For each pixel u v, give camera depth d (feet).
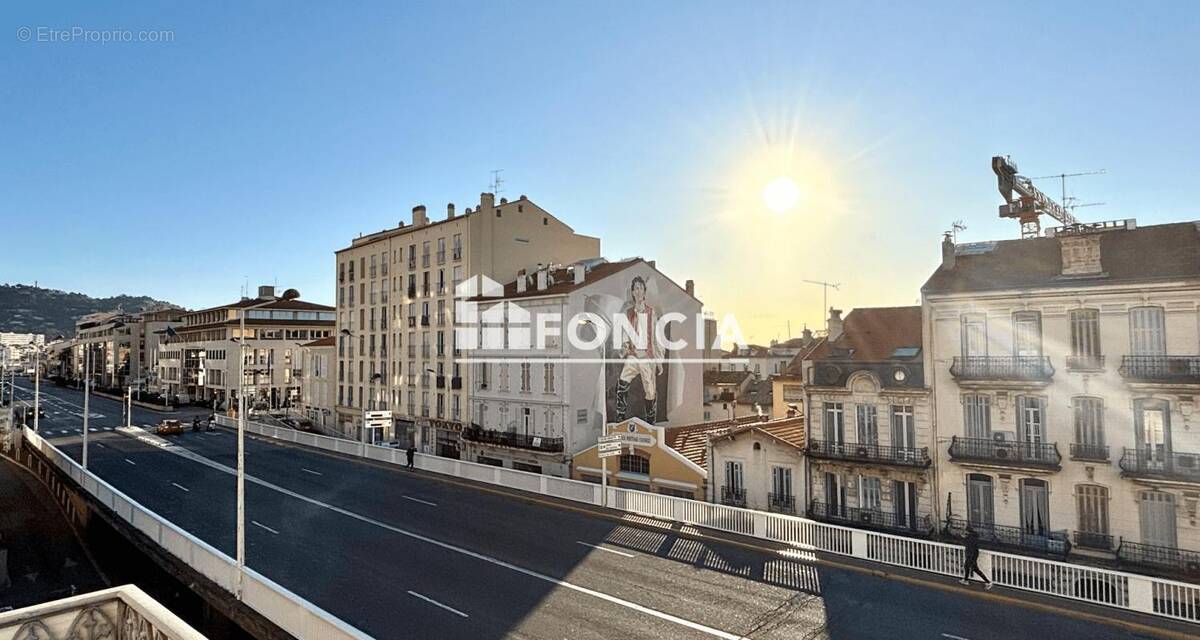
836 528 77.41
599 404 143.13
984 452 84.53
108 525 90.48
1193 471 71.77
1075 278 82.17
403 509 102.58
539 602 63.46
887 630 56.80
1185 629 55.52
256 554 78.28
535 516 97.91
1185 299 74.59
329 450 167.02
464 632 56.59
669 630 57.16
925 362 90.02
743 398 191.83
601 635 56.13
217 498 109.91
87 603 26.63
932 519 87.40
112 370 397.19
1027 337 84.58
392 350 192.03
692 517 91.09
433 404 174.70
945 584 66.59
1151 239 83.10
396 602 63.36
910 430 90.68
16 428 182.80
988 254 95.35
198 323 342.85
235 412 263.70
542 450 138.21
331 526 91.71
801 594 65.36
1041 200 127.34
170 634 23.76
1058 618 58.85
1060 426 80.79
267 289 337.93
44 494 124.77
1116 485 76.28
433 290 176.55
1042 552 78.23
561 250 184.44
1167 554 72.38
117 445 175.83
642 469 119.65
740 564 74.74
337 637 48.11
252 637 58.70
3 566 85.76
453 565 74.54
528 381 146.72
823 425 97.91
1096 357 79.20
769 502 101.04
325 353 229.04
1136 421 76.38
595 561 76.07
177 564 71.46
